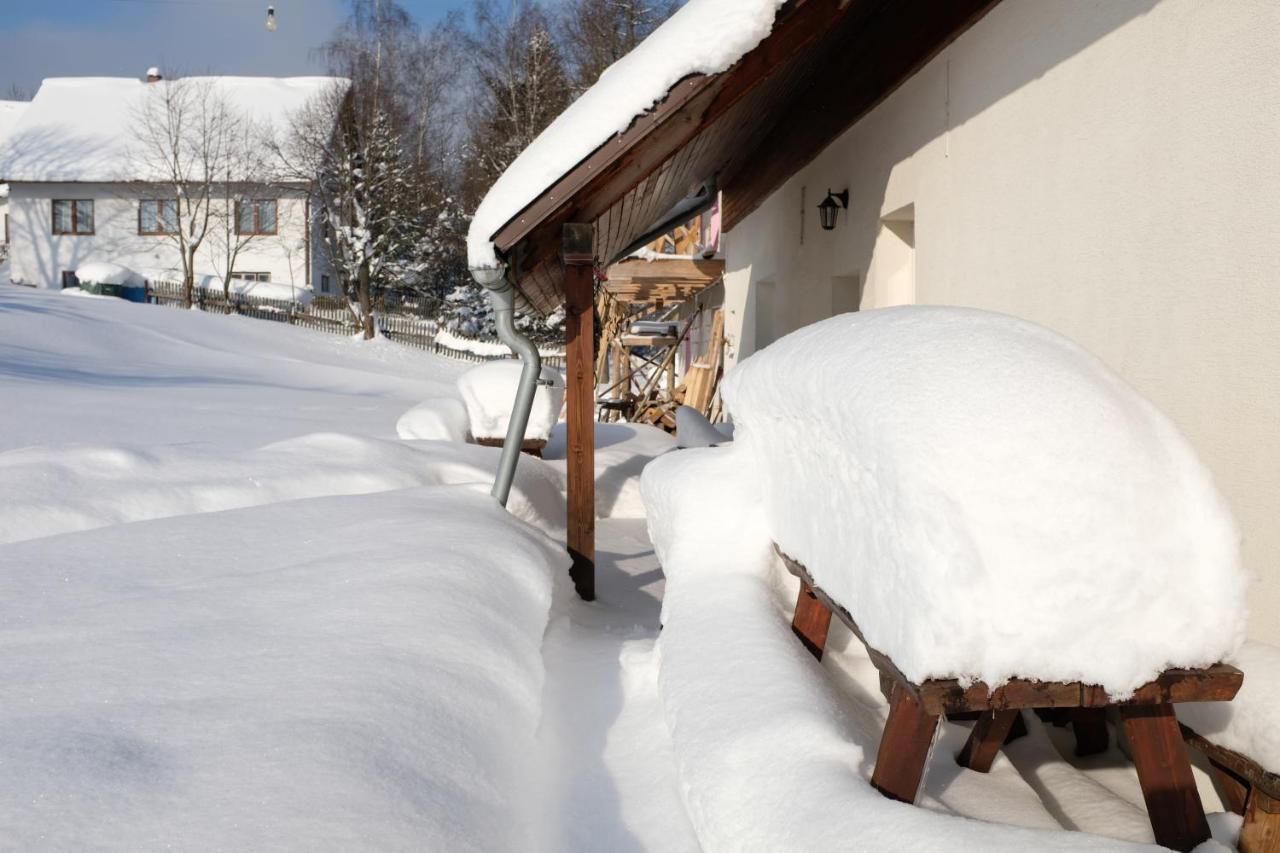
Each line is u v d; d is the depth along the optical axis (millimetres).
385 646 2455
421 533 3539
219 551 3400
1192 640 1565
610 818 2252
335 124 36000
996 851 1375
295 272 37031
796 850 1600
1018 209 3846
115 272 33500
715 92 3508
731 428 7512
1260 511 2432
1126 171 3074
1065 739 2777
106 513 4301
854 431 1869
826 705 2078
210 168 35250
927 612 1563
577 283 4398
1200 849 1727
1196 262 2717
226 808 1667
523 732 2424
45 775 1728
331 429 10492
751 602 2693
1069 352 1861
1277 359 2381
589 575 4480
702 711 2174
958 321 1967
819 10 3426
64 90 39781
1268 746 1847
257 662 2338
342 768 1839
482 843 1841
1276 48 2389
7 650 2410
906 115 5219
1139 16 2998
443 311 38031
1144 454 1620
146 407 11898
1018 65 3832
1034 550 1553
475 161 40344
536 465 6434
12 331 19359
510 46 37688
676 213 7270
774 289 9711
